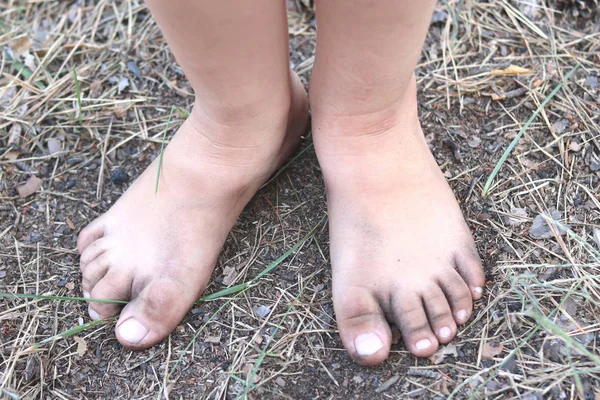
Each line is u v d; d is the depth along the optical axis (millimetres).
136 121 505
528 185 446
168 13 332
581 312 393
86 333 415
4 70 535
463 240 401
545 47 510
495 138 469
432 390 378
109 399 395
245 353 401
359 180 402
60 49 542
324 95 391
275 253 436
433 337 384
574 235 411
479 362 384
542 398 369
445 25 526
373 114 392
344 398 382
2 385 395
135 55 536
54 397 396
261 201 455
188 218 408
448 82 498
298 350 400
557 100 481
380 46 353
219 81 361
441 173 426
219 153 406
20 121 503
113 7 562
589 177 446
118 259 408
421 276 389
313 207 450
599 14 516
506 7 532
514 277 390
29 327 418
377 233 395
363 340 378
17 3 573
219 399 388
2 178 482
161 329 401
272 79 377
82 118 504
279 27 359
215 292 423
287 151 452
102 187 477
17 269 443
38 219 465
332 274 401
